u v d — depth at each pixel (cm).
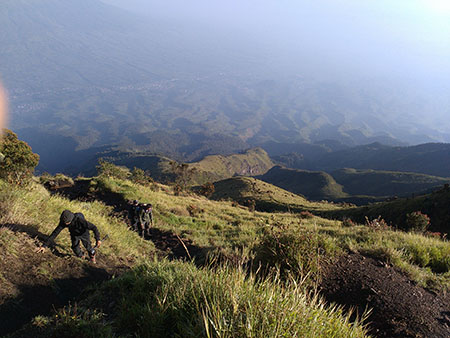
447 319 429
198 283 354
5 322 337
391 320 407
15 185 750
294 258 517
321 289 469
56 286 443
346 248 693
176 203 1867
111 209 1245
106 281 491
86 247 562
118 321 332
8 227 507
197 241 1045
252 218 1922
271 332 248
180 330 288
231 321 256
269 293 307
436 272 680
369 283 509
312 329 271
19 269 431
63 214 518
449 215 3488
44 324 331
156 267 456
